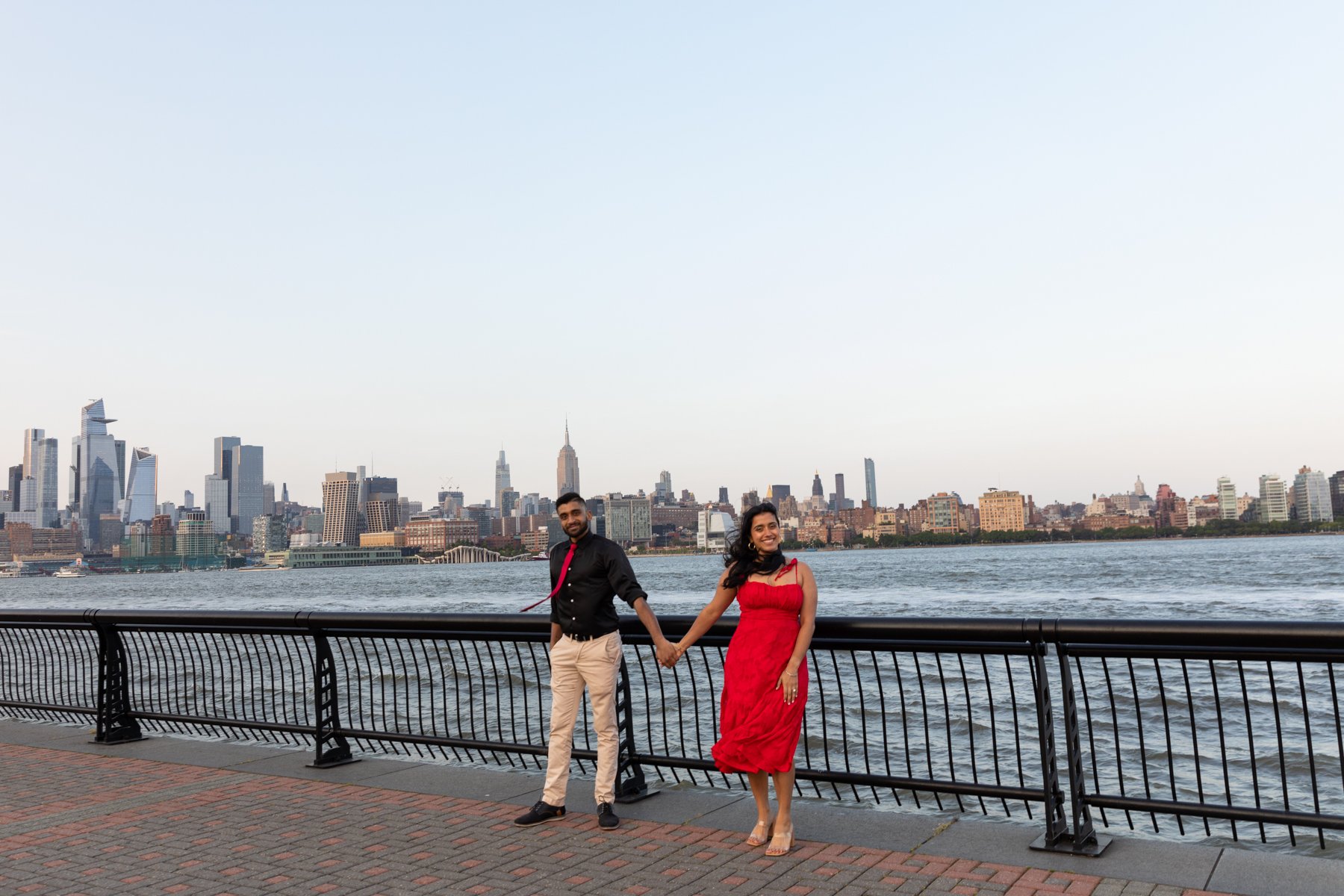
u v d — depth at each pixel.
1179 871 5.11
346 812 6.83
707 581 133.75
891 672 20.80
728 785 7.57
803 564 5.75
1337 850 8.98
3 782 8.05
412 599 111.38
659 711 15.11
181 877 5.48
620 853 5.75
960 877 5.14
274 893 5.20
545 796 6.49
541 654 22.64
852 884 5.08
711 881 5.20
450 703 15.96
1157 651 5.41
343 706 15.55
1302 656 5.05
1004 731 14.72
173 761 8.71
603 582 6.38
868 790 10.82
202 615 9.12
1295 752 13.21
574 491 6.41
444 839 6.11
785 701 5.52
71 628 9.87
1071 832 5.80
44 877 5.55
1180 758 12.98
